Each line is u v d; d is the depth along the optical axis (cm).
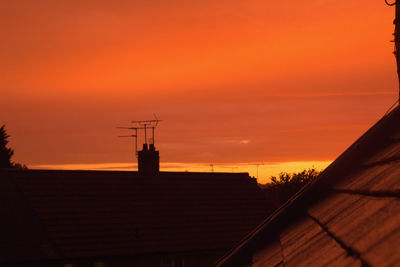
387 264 251
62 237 4028
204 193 5256
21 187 4459
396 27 624
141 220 4525
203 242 4503
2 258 3884
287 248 539
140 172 5128
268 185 7075
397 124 614
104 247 4059
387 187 387
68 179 4734
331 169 653
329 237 423
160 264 4284
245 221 4988
